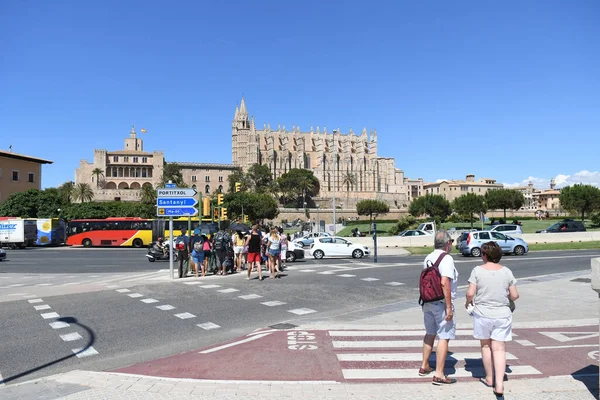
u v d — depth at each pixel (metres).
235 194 103.62
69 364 8.10
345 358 8.07
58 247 56.91
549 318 11.34
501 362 6.09
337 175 168.00
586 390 6.24
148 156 136.12
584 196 78.62
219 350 8.72
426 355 6.95
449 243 6.97
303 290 16.42
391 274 20.88
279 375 7.14
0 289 17.97
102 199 124.94
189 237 20.30
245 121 169.00
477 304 6.36
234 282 18.31
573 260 26.78
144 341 9.66
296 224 116.81
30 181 82.25
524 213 144.00
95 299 14.61
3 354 8.73
